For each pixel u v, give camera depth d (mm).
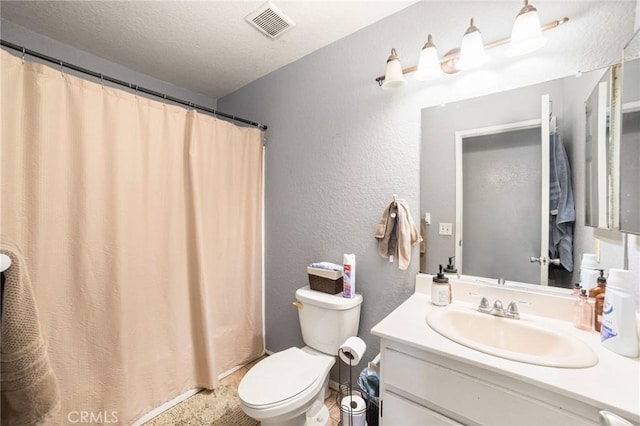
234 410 1571
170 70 2070
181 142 1675
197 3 1413
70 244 1280
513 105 1183
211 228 1827
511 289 1169
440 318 1082
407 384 927
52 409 646
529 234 1159
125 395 1396
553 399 697
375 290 1570
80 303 1296
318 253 1833
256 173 2090
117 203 1390
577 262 1057
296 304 1678
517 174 1184
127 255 1437
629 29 951
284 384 1234
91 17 1512
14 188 1128
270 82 2104
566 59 1065
